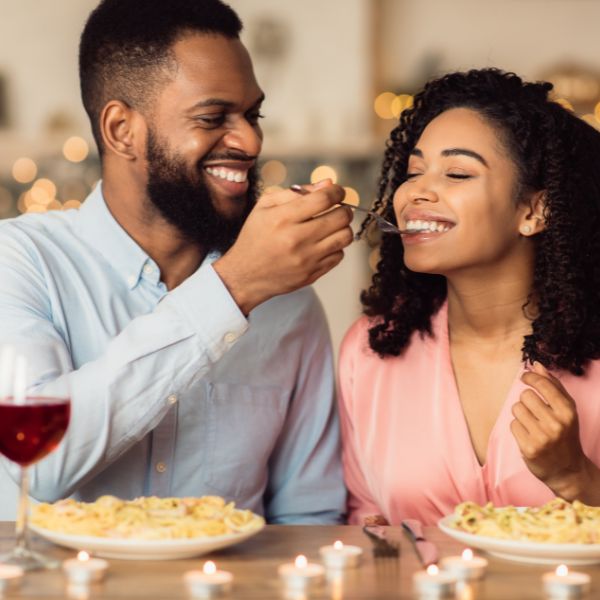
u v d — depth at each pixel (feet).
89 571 4.00
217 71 6.38
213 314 5.41
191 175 6.42
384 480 6.75
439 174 6.31
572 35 19.07
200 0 6.52
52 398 4.29
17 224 6.63
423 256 6.29
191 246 6.70
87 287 6.48
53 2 18.94
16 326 6.00
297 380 7.02
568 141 6.54
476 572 4.19
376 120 19.13
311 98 19.07
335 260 5.60
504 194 6.30
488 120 6.35
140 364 5.37
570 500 5.55
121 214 6.62
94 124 6.73
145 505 4.56
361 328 7.19
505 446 6.39
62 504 4.58
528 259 6.52
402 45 19.34
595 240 6.59
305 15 19.03
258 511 6.81
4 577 3.92
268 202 5.50
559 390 5.37
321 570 4.08
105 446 5.39
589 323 6.50
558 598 3.94
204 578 3.96
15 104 18.98
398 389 6.84
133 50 6.43
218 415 6.58
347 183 18.89
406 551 4.63
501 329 6.61
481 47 19.21
